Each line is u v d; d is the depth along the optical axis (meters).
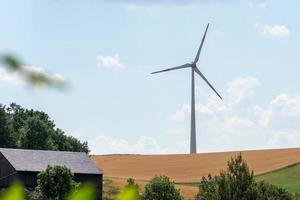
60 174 111.81
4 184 132.75
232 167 80.25
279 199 82.31
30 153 138.38
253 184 79.62
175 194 111.19
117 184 176.00
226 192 79.00
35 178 132.50
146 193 111.19
